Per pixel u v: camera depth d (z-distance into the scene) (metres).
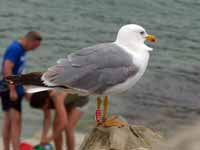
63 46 23.38
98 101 10.86
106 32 26.44
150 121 16.25
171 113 16.97
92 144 10.45
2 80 11.68
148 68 21.80
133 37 10.64
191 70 22.05
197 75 21.41
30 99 11.82
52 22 26.98
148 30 27.83
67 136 11.95
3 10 28.22
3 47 22.36
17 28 25.30
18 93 11.71
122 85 10.55
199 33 28.00
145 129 10.80
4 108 12.02
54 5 30.20
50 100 11.74
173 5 33.28
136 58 10.56
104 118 10.88
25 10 28.61
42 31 25.31
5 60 11.59
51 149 12.07
